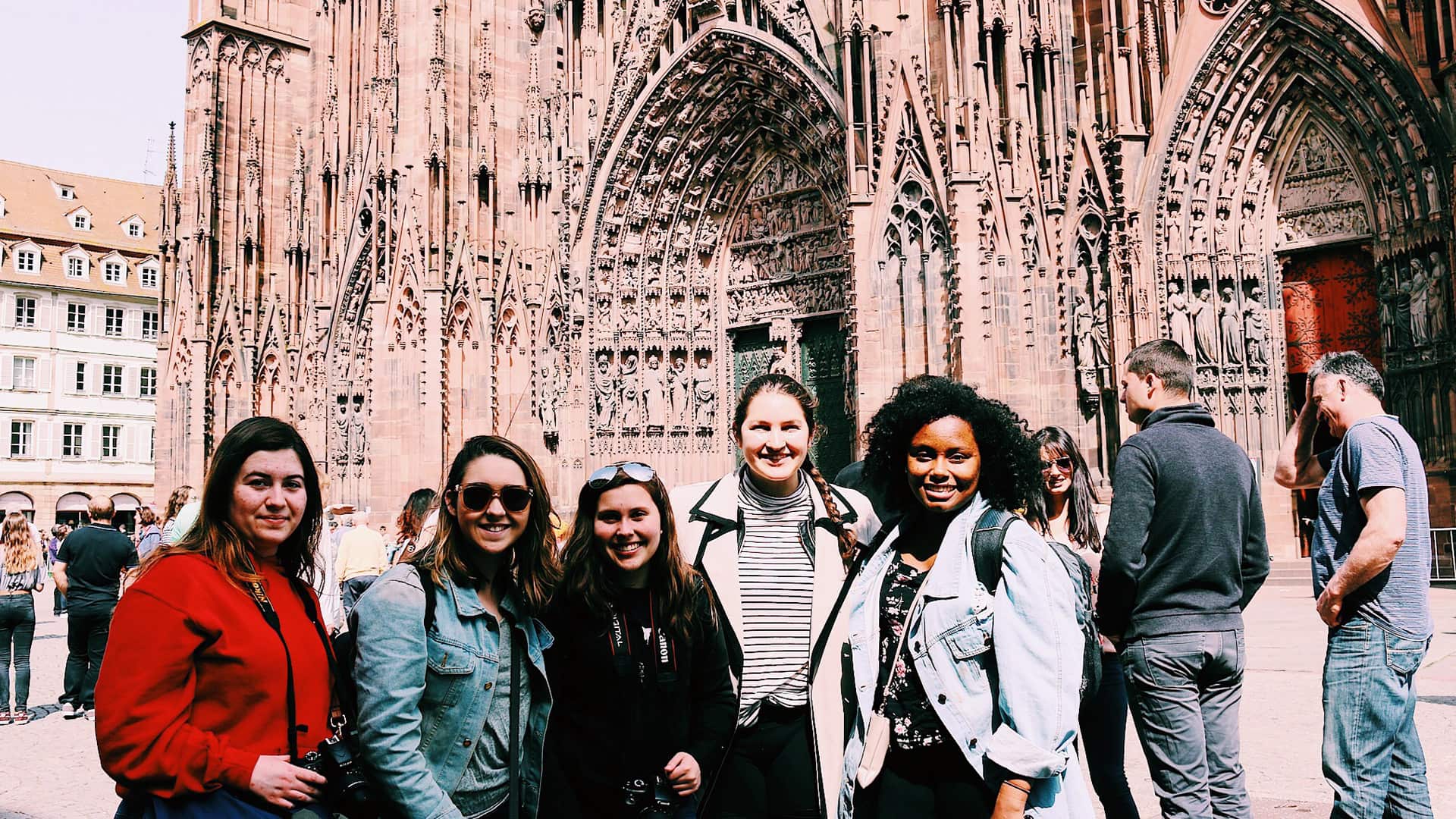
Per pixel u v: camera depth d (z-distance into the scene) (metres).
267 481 5.07
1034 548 5.04
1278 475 7.37
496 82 34.78
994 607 5.01
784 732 6.01
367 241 35.59
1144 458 6.60
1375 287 26.42
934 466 5.28
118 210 87.94
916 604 5.24
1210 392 26.38
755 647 6.12
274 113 41.22
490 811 5.27
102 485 82.75
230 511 5.07
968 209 25.56
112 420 83.56
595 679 5.62
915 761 5.22
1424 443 24.78
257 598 4.97
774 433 6.20
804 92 30.31
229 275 39.66
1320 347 27.16
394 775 4.83
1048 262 26.52
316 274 38.22
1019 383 25.45
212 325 39.41
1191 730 6.41
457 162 33.84
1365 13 24.88
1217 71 26.39
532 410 34.03
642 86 33.88
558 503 33.41
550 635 5.61
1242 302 26.83
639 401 34.53
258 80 40.84
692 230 35.81
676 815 5.59
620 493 5.63
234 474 5.03
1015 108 26.38
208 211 39.25
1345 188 26.61
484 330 33.62
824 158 31.55
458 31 34.31
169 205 40.81
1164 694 6.47
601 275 34.34
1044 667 4.82
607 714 5.62
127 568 16.27
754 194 35.53
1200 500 6.48
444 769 5.14
